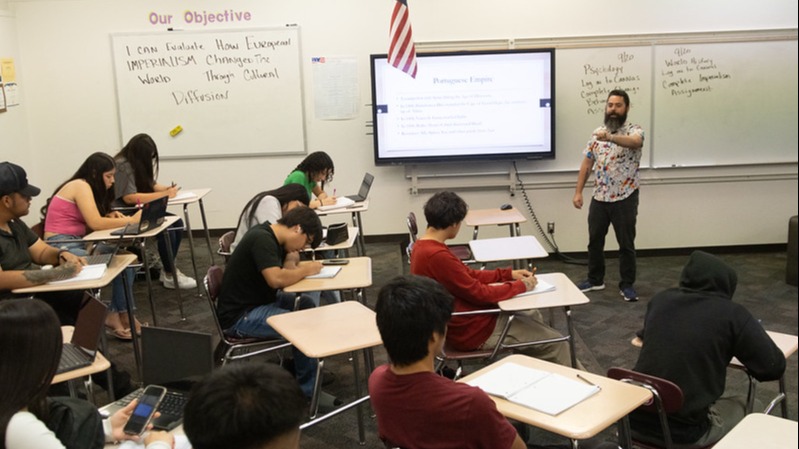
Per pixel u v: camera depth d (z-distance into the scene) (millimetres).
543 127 6410
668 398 2287
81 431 1783
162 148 6680
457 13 6332
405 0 5625
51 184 6766
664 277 5930
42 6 6500
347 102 6570
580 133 6477
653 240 6641
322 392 3693
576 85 6395
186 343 2178
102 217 4555
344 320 3072
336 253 4836
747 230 6629
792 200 6547
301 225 3561
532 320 3438
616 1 6273
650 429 2459
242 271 3525
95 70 6598
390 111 6410
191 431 1117
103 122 6676
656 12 6281
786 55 6328
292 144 6652
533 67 6312
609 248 6629
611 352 4312
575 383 2303
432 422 1815
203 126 6645
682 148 6465
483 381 2334
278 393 1121
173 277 5262
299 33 6469
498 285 3283
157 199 4488
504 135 6438
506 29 6340
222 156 6691
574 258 6691
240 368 1180
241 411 1087
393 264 6090
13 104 6422
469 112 6391
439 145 6465
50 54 6578
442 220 3297
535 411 2129
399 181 6684
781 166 6496
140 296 5473
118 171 5219
